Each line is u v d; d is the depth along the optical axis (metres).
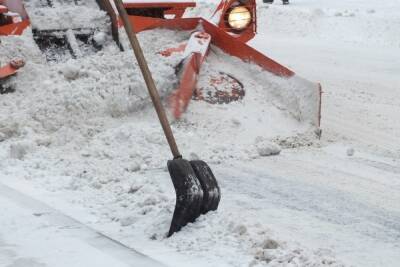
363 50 20.05
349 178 6.83
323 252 4.68
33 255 4.78
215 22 9.10
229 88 8.36
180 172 5.12
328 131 8.99
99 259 4.68
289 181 6.66
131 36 5.24
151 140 7.34
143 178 6.38
